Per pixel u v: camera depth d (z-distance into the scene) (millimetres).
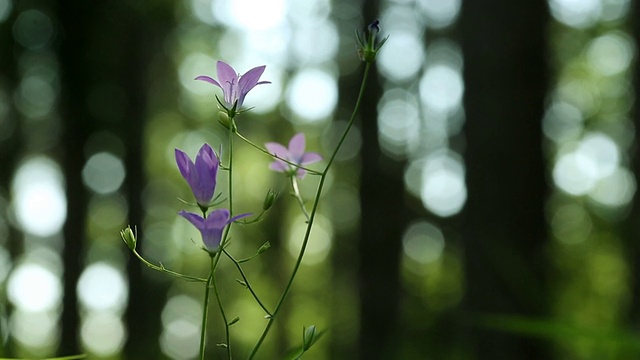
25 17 13531
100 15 13758
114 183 16047
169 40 19109
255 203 24688
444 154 21000
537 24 9453
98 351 18578
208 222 2391
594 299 15969
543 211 9367
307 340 2688
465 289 9242
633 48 9625
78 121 14602
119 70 14781
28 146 17734
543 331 3832
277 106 24469
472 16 9531
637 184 9227
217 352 19125
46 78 14617
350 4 16828
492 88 9375
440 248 22125
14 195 19375
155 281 16172
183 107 22453
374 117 13180
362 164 12695
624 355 4547
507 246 9125
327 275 25969
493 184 9281
